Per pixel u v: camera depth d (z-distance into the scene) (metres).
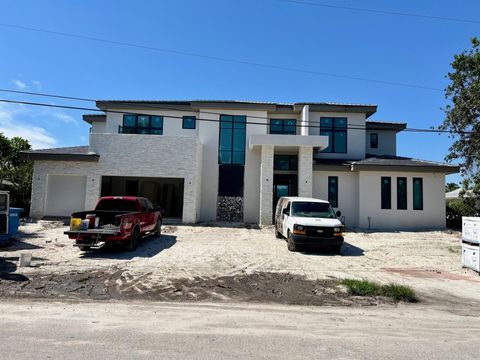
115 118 24.03
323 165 21.80
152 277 9.05
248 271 10.10
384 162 21.89
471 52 19.03
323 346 4.85
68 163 20.95
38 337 4.92
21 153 20.62
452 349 4.86
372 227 21.31
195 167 21.20
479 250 10.48
